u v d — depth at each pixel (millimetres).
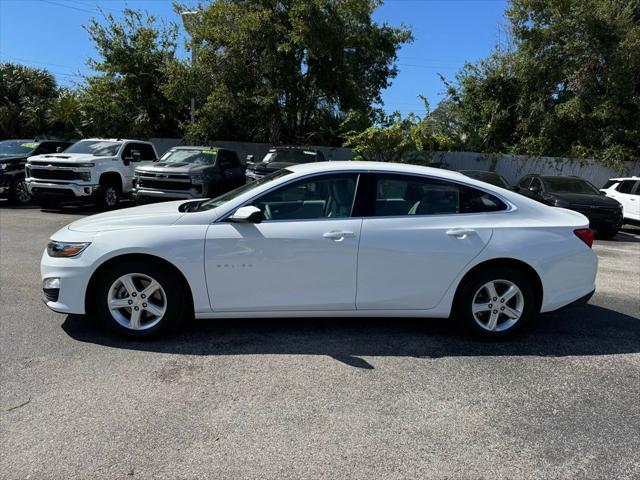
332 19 17547
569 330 5055
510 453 2963
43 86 25328
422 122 16562
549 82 19734
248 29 17172
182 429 3078
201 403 3385
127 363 3938
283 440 3000
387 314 4492
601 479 2760
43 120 24141
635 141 18547
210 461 2783
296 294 4328
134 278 4277
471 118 22172
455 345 4520
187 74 18594
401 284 4410
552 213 4742
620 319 5480
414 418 3299
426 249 4371
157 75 21250
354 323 4965
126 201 16016
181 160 13133
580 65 18828
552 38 19297
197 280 4234
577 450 3018
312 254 4277
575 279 4605
